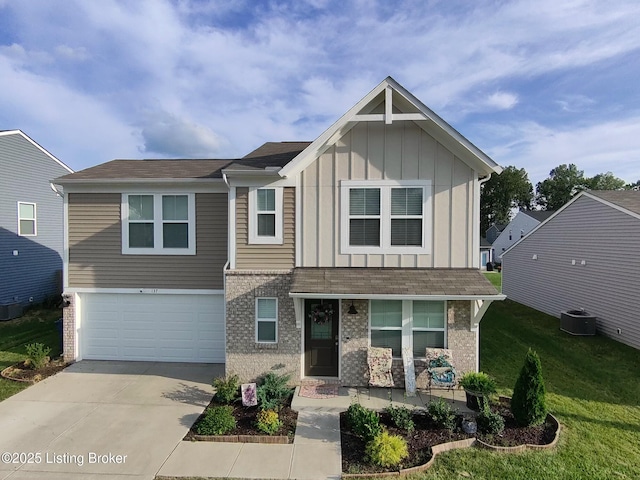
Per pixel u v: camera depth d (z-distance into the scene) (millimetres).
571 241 15586
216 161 13227
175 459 6207
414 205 9273
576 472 5914
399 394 8703
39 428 7184
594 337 13523
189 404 8242
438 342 9156
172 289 10984
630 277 12414
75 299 11062
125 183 10766
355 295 8250
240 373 9367
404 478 5734
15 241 17250
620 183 65750
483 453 6375
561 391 9102
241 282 9359
